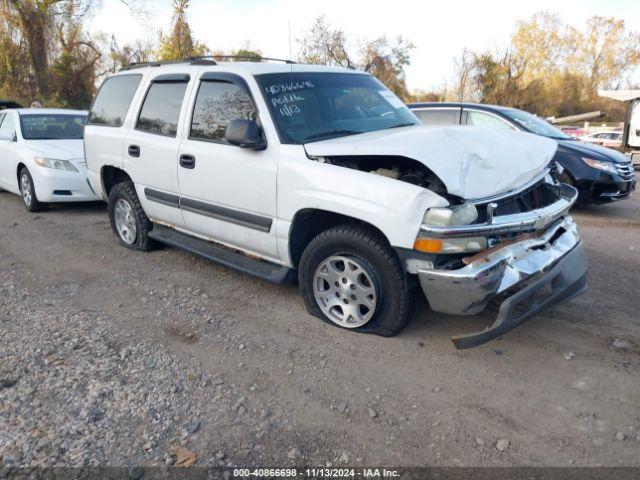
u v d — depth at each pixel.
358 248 3.87
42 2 23.73
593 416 3.18
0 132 9.36
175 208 5.36
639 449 2.91
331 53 27.22
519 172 3.84
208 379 3.57
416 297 4.00
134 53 29.86
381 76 34.25
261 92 4.47
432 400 3.35
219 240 5.07
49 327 4.28
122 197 6.16
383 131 4.50
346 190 3.80
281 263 4.54
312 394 3.41
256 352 3.92
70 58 26.97
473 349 3.92
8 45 23.58
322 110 4.62
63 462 2.80
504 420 3.16
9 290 5.09
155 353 3.90
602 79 53.72
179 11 22.59
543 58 49.97
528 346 3.97
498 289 3.53
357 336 4.12
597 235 7.19
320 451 2.91
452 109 9.48
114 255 6.15
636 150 19.28
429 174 3.82
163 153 5.29
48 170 7.98
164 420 3.15
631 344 4.00
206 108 4.93
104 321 4.42
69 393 3.38
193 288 5.12
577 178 8.45
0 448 2.89
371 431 3.07
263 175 4.33
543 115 39.31
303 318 4.45
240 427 3.10
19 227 7.54
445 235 3.42
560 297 3.97
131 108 5.85
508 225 3.62
